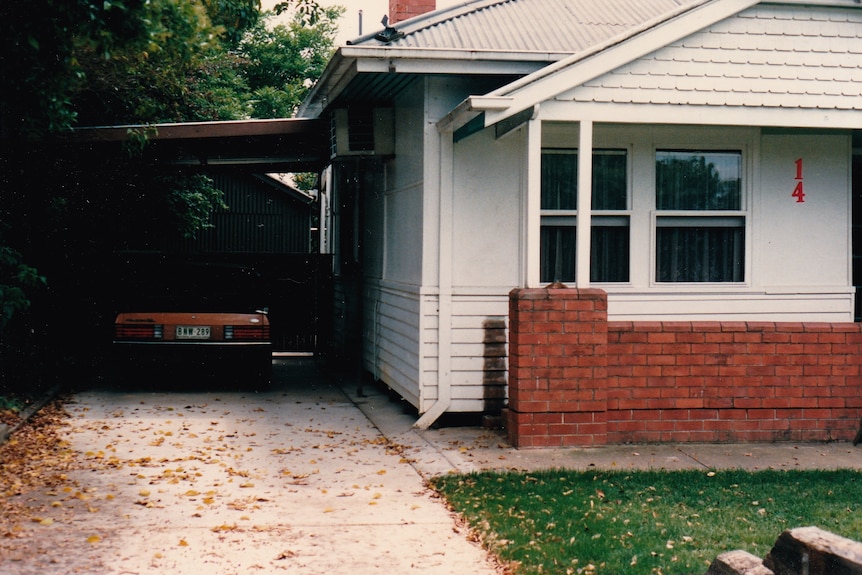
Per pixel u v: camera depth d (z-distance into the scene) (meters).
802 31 9.32
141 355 12.32
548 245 10.23
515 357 8.94
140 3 8.41
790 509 6.75
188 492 7.23
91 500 6.99
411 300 10.60
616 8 11.88
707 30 9.15
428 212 10.02
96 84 13.60
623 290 10.14
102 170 14.36
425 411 10.03
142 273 12.65
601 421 8.95
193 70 16.36
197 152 14.66
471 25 10.88
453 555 5.85
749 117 9.26
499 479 7.66
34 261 12.91
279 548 5.94
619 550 5.80
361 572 5.52
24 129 10.73
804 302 10.41
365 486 7.55
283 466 8.27
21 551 5.77
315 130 12.88
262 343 12.55
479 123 8.91
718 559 4.55
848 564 4.14
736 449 8.96
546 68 8.74
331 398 12.32
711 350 9.18
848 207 10.47
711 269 10.35
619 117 9.00
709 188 10.32
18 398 11.15
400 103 11.55
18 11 8.48
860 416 9.36
